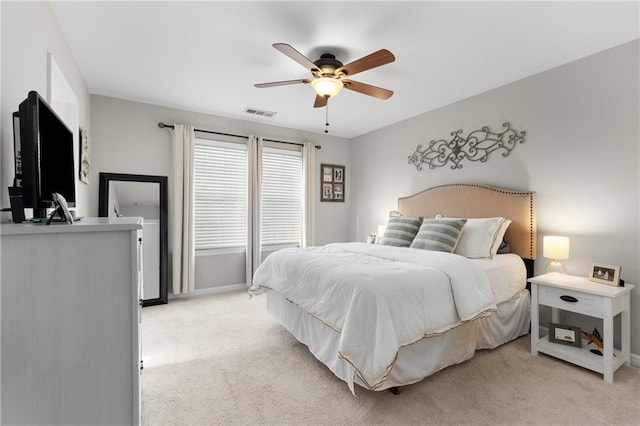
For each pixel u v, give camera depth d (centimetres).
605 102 254
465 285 219
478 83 321
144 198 380
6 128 132
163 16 212
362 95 355
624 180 244
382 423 168
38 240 100
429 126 411
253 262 451
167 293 387
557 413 177
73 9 204
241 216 452
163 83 325
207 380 210
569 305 232
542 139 294
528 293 291
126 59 273
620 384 207
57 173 148
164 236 388
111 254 110
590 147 262
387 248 300
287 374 218
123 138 372
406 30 226
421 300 196
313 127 490
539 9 202
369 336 171
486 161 342
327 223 532
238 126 449
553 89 286
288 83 257
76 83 278
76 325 105
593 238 260
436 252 262
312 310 213
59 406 104
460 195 360
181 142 397
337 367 200
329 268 223
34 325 100
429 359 206
